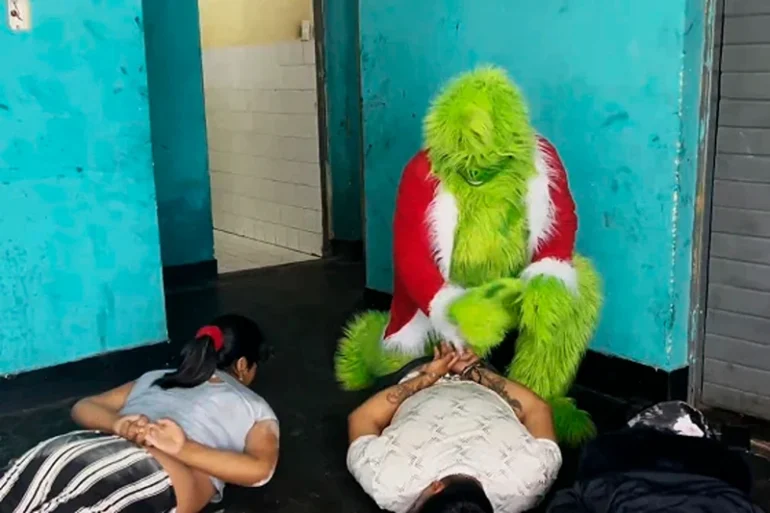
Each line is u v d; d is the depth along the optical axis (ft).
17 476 6.17
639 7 9.14
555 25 10.05
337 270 16.70
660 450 6.50
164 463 6.51
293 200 18.60
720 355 9.64
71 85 10.10
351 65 16.81
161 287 11.23
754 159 8.95
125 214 10.77
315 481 8.21
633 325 9.92
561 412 8.71
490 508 5.86
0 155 9.77
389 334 9.50
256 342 8.07
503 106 7.79
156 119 15.30
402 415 7.45
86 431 6.64
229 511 7.66
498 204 8.08
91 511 5.93
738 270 9.31
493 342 8.13
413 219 8.36
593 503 6.07
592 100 9.84
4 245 9.96
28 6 9.66
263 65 18.61
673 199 9.21
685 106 9.00
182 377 7.37
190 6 15.55
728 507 5.79
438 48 11.68
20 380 10.30
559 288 7.98
